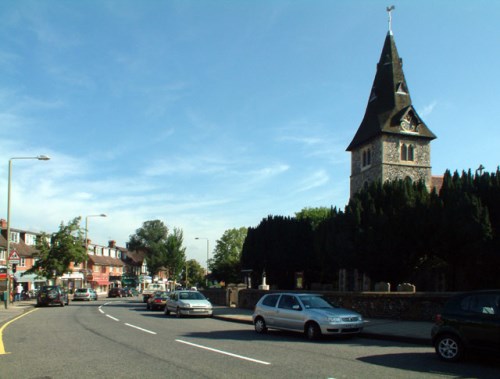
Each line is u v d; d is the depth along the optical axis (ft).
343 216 107.45
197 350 40.93
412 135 148.46
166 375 29.91
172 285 343.26
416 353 40.11
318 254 120.57
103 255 301.02
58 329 60.18
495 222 92.84
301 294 55.16
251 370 31.53
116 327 63.00
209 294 135.95
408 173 147.74
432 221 94.53
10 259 103.96
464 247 91.04
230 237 298.56
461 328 35.29
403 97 153.89
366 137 153.58
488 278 94.53
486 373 31.17
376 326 58.08
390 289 104.58
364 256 101.60
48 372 31.12
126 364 33.94
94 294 184.96
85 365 33.60
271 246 154.10
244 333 56.75
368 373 30.71
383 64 158.92
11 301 129.18
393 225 100.07
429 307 64.23
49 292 123.75
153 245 334.44
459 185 95.04
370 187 111.14
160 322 72.23
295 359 36.24
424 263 107.96
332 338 51.52
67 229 156.97
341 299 75.51
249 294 104.01
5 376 29.86
